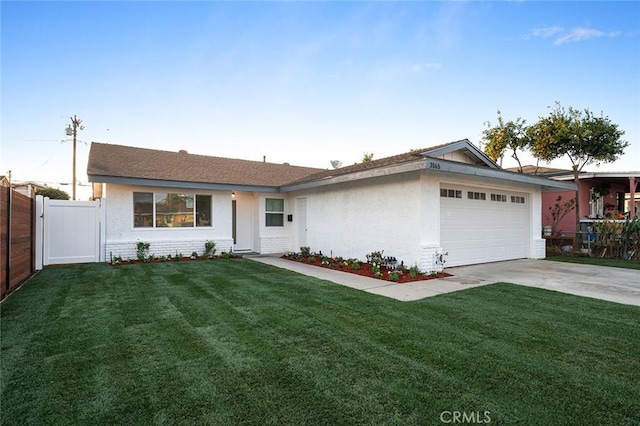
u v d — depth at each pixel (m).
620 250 12.46
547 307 5.44
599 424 2.39
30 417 2.45
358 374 3.12
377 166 8.88
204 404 2.62
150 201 11.51
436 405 2.61
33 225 8.59
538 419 2.44
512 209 11.64
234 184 12.45
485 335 4.15
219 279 7.83
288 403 2.64
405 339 4.02
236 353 3.60
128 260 10.79
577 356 3.53
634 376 3.10
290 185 12.70
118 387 2.88
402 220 8.98
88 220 10.59
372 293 6.46
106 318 4.80
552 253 13.95
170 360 3.42
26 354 3.55
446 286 7.14
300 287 6.98
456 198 9.73
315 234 12.36
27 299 5.88
